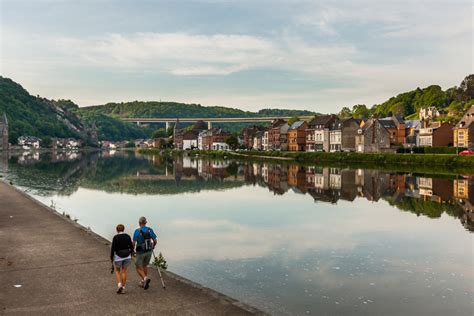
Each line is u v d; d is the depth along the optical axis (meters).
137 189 52.47
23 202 34.22
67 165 103.88
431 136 116.81
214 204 39.59
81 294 13.80
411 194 46.59
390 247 23.36
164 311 12.53
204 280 17.52
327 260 20.67
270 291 16.38
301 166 94.25
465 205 39.06
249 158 134.00
